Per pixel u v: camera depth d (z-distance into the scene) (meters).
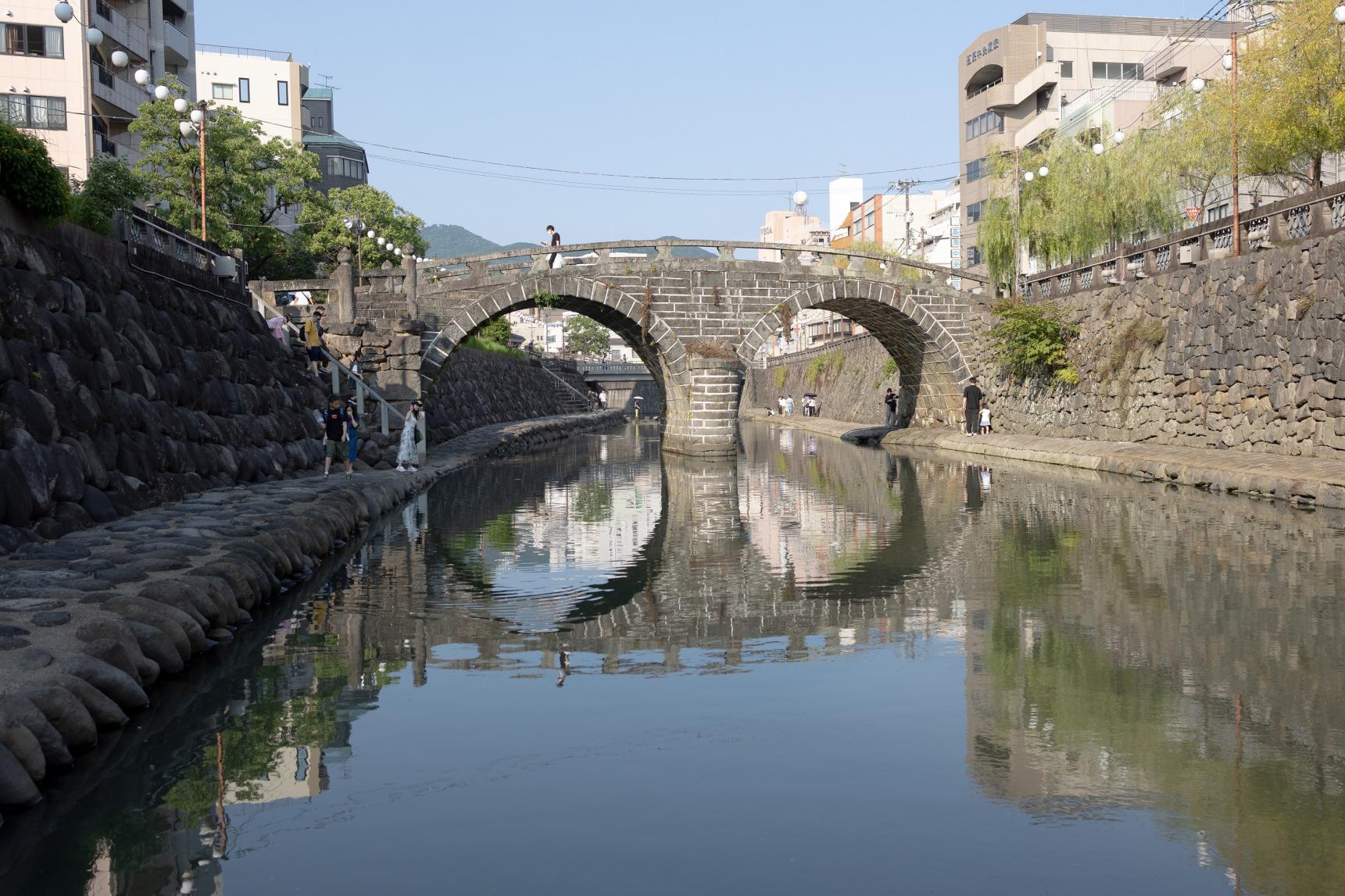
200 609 10.92
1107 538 18.19
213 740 8.21
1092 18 76.88
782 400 97.25
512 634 11.91
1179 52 62.22
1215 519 20.16
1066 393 40.72
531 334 177.12
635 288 45.28
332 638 11.62
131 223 20.86
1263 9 38.81
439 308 43.47
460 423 54.38
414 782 7.41
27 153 15.80
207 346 23.14
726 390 45.66
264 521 15.88
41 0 46.00
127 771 7.55
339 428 25.09
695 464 41.72
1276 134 33.41
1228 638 11.09
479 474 36.41
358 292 41.81
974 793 7.12
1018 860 6.12
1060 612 12.59
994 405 47.53
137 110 52.50
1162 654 10.55
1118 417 36.34
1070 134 54.44
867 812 6.83
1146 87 63.78
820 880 5.89
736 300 46.16
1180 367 32.22
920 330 49.34
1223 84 38.97
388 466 31.86
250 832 6.57
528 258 44.84
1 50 45.69
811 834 6.52
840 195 138.75
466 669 10.38
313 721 8.73
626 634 11.91
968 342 49.28
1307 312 25.44
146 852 6.30
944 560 16.59
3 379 13.82
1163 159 41.59
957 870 6.01
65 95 46.56
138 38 53.16
